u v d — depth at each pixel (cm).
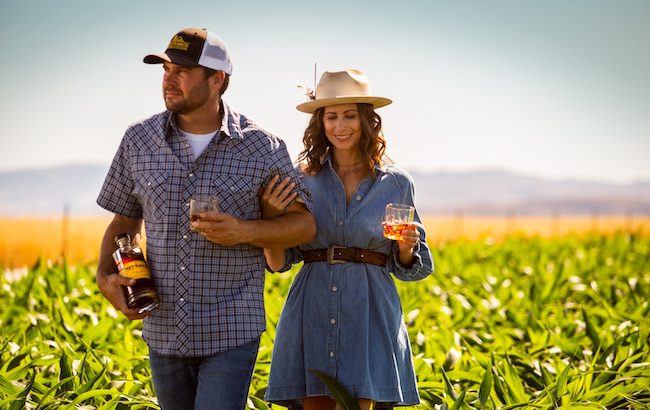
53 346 906
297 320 694
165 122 624
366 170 707
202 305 613
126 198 646
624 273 1692
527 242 2450
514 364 888
